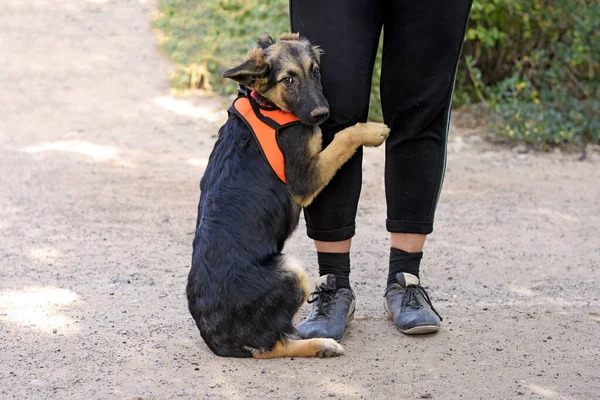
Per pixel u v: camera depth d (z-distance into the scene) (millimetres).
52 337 4637
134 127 10555
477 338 4668
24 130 10344
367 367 4230
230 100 11547
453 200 8125
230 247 4203
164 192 8211
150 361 4297
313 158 4348
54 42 13430
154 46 13352
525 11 11484
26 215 7367
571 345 4598
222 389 3953
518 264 6227
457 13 4328
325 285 4660
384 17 4449
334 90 4379
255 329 4215
